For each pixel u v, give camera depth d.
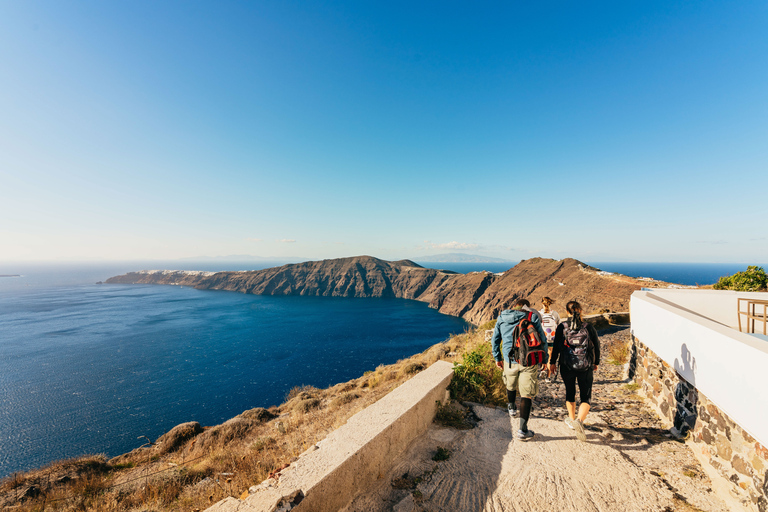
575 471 3.03
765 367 2.35
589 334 3.74
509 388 4.00
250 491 2.09
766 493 2.35
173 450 11.33
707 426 3.27
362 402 9.27
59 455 37.69
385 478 2.88
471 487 2.78
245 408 48.78
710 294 6.02
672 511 2.54
